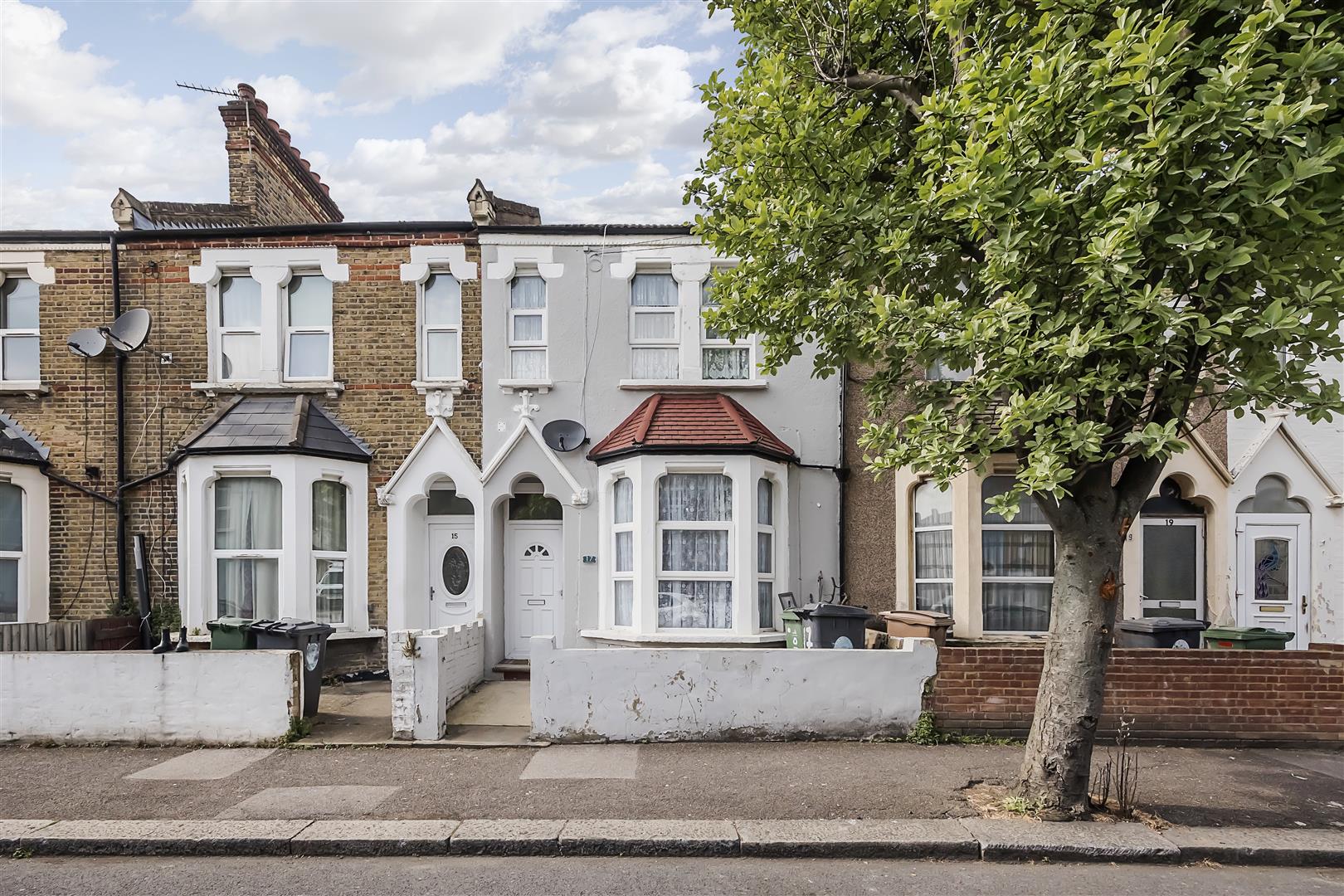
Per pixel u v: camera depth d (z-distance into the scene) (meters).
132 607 10.27
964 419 6.41
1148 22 5.09
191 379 10.62
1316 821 5.52
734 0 7.89
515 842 5.14
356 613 10.34
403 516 10.41
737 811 5.59
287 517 9.84
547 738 7.27
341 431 10.56
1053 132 5.05
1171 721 7.38
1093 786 6.15
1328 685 7.35
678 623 9.75
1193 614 9.81
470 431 10.56
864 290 6.72
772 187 6.88
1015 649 7.38
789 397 10.58
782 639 9.57
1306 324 4.77
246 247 10.70
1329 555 9.83
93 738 7.27
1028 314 5.03
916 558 10.24
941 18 5.74
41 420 10.52
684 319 10.66
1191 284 5.06
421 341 10.70
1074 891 4.66
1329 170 4.25
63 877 4.81
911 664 7.36
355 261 10.72
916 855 5.09
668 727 7.30
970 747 7.14
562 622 10.52
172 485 10.41
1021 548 9.70
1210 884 4.79
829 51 7.48
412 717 7.28
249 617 10.02
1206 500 9.77
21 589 10.09
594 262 10.73
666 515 9.87
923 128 6.31
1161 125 4.42
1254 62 4.59
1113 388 4.80
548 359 10.64
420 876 4.82
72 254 10.70
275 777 6.34
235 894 4.57
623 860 5.05
